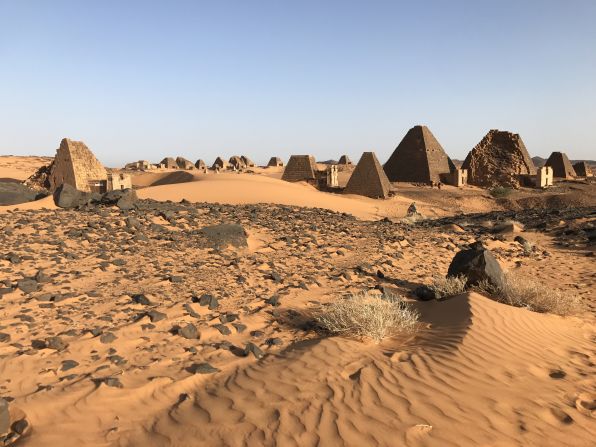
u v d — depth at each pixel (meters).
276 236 17.52
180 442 4.38
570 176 99.44
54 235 14.02
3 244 12.43
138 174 90.44
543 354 6.99
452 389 5.49
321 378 5.70
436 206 63.12
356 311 7.86
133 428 4.69
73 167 45.84
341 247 16.69
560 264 16.11
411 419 4.76
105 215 17.89
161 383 5.61
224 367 6.24
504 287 10.37
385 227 24.16
